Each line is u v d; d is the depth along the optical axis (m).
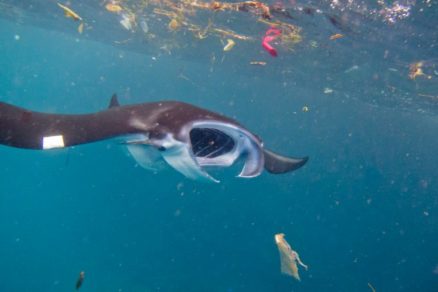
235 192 50.00
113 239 27.17
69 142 3.98
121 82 97.06
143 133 4.04
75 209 35.56
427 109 28.91
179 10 16.02
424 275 27.56
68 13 7.35
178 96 96.06
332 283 23.14
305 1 11.64
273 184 62.16
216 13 15.21
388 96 27.33
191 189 43.62
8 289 17.88
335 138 84.12
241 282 21.73
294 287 21.59
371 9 11.20
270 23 14.72
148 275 21.31
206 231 31.44
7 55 81.44
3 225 28.95
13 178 48.72
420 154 76.06
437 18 10.56
